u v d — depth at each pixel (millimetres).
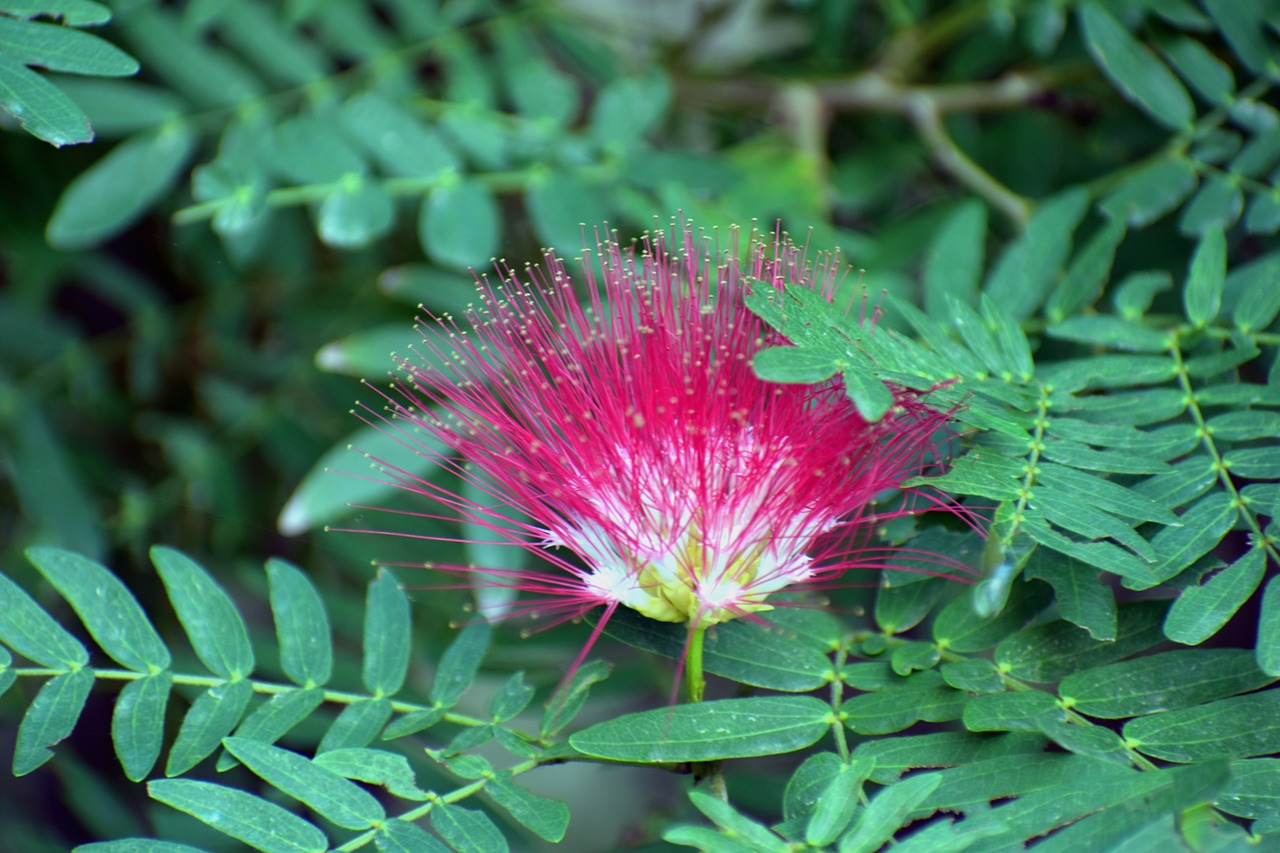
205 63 445
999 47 473
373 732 384
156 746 378
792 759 447
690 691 378
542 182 440
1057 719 367
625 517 378
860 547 387
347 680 425
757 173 453
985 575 370
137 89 442
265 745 369
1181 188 427
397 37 453
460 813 369
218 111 445
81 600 383
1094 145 469
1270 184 423
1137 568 368
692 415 375
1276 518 372
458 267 463
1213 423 385
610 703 464
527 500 384
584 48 467
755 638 382
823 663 380
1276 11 430
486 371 384
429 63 466
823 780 366
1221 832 350
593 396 379
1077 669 374
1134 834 347
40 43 385
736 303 378
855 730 373
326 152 437
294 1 451
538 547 385
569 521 382
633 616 384
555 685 433
